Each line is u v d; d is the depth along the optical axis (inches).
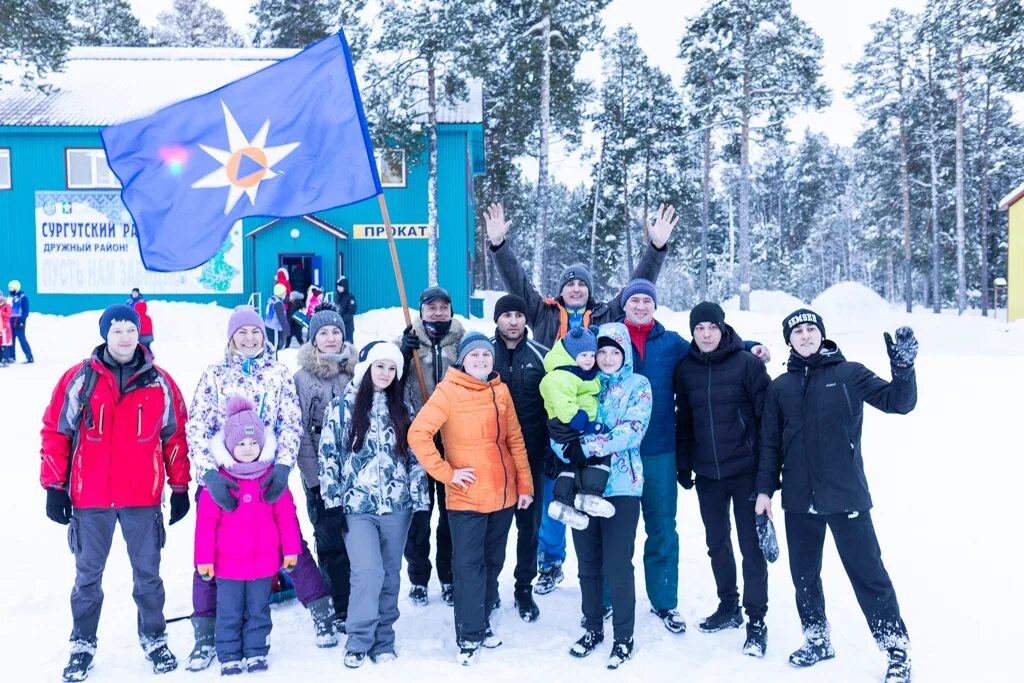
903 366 143.5
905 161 1733.5
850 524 151.8
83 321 834.2
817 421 154.7
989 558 205.9
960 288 1504.7
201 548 156.0
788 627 177.0
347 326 729.0
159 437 160.7
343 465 168.4
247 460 156.9
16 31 876.0
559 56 1080.2
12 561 212.1
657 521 178.9
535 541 186.7
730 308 1369.3
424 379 189.8
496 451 170.4
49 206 952.3
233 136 187.2
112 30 1893.5
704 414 173.6
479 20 967.6
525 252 2178.9
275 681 151.2
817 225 2878.9
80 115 946.1
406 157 962.7
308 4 1608.0
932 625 170.2
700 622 179.8
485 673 155.3
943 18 1435.8
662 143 1779.0
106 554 157.2
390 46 932.0
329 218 982.4
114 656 162.9
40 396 466.3
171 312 858.8
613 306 209.8
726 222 2479.1
